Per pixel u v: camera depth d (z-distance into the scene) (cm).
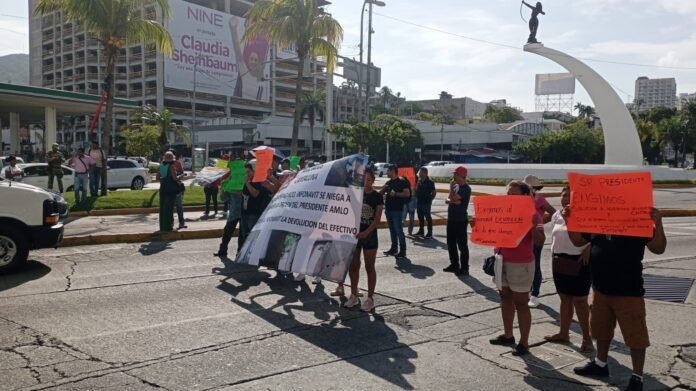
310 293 805
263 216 872
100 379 483
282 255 791
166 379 486
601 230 464
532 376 511
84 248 1155
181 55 9038
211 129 8131
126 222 1512
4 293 767
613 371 526
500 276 572
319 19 2477
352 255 712
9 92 3372
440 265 1045
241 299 761
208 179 1317
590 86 3762
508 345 596
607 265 478
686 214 2181
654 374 519
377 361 543
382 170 5575
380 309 733
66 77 10425
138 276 887
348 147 6525
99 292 779
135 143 5638
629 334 472
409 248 1243
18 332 602
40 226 912
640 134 8275
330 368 521
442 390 476
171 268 955
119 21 2061
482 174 4247
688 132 7706
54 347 559
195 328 630
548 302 790
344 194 748
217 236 1359
